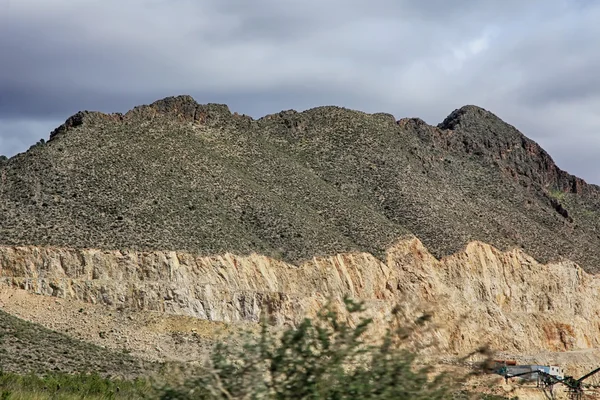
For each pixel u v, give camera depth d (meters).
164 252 99.75
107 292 93.25
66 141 120.31
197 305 96.81
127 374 70.25
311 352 22.53
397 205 145.12
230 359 23.03
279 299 102.06
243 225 118.25
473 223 149.25
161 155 126.31
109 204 107.38
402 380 22.03
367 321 22.61
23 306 88.44
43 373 65.88
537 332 137.38
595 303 150.38
